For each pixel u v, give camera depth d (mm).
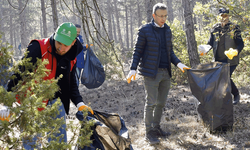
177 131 3805
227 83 3471
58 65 2154
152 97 3477
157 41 3391
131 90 7215
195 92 3598
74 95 2383
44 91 1295
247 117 4027
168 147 3297
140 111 5168
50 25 47906
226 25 4203
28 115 1221
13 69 1406
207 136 3494
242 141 3242
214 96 3486
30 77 1402
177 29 8195
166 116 4641
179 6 36250
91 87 6121
